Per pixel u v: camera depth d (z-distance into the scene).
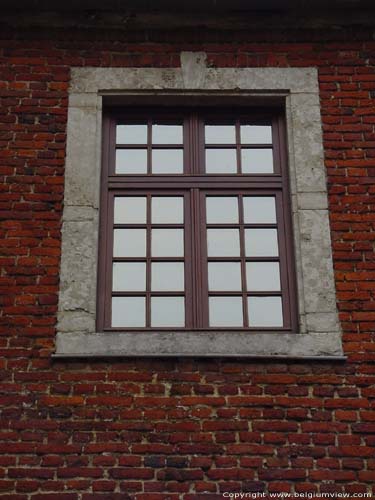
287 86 6.92
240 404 5.82
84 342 5.97
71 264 6.23
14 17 7.13
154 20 7.14
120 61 7.00
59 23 7.12
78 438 5.70
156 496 5.53
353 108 6.84
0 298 6.12
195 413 5.79
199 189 6.73
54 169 6.57
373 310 6.14
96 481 5.57
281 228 6.59
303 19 7.17
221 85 6.91
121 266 6.46
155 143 6.95
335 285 6.22
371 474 5.63
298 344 6.00
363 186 6.55
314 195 6.51
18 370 5.91
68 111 6.78
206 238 6.57
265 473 5.62
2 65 6.94
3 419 5.75
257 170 6.85
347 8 7.17
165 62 7.01
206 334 6.02
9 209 6.41
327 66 7.01
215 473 5.61
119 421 5.75
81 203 6.45
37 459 5.63
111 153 6.86
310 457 5.67
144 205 6.69
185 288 6.38
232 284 6.42
